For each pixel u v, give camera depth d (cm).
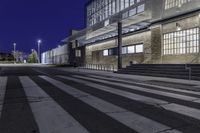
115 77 2155
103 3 5212
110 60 4456
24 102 935
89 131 567
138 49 3459
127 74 2548
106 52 4656
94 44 5262
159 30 2825
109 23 3841
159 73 2234
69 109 808
